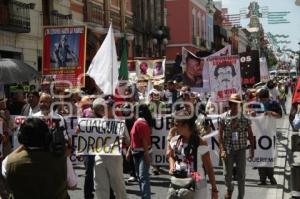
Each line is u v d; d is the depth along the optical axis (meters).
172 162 5.94
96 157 8.28
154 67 20.72
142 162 8.75
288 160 13.79
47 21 23.73
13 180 4.52
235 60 12.15
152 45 43.75
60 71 11.52
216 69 12.23
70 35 11.52
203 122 11.06
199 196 5.82
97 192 8.26
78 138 8.44
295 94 11.91
